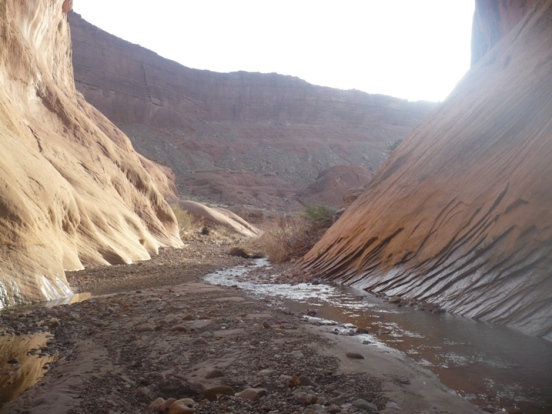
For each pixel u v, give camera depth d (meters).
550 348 4.41
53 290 7.50
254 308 6.54
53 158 14.64
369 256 9.80
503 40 12.40
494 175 7.55
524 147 7.27
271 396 3.12
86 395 3.12
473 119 9.77
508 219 6.34
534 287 5.41
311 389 3.25
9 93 14.55
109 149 20.08
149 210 21.44
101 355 4.18
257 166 104.00
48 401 2.99
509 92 9.12
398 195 10.45
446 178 9.01
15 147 9.98
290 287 9.28
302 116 126.69
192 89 117.31
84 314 6.03
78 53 96.75
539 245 5.63
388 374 3.62
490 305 5.82
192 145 102.62
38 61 17.28
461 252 7.05
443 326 5.46
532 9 11.27
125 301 7.06
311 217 17.89
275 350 4.23
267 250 16.72
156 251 17.20
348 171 85.94
